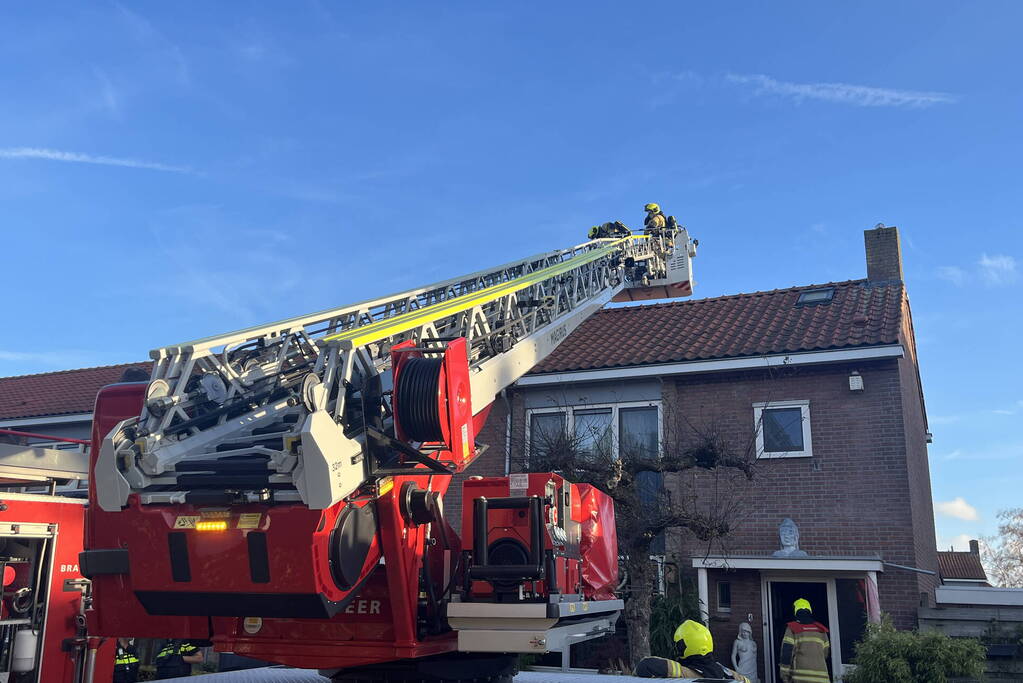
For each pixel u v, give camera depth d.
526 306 9.14
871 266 16.52
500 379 7.16
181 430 4.68
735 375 14.12
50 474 8.24
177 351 4.80
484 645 4.72
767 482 13.40
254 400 5.11
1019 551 44.56
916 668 10.16
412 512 4.80
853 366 13.34
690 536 13.48
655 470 11.62
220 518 4.27
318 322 5.94
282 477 4.22
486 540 4.84
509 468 14.73
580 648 12.86
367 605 4.90
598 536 6.32
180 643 10.31
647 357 14.55
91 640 7.21
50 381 20.75
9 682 6.74
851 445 13.11
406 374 4.82
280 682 5.86
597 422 14.77
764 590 12.80
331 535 4.28
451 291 8.33
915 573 12.25
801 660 10.10
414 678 5.17
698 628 6.91
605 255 13.62
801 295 16.45
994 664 10.88
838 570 12.32
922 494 15.68
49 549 7.10
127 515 4.43
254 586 4.24
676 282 16.19
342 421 4.58
